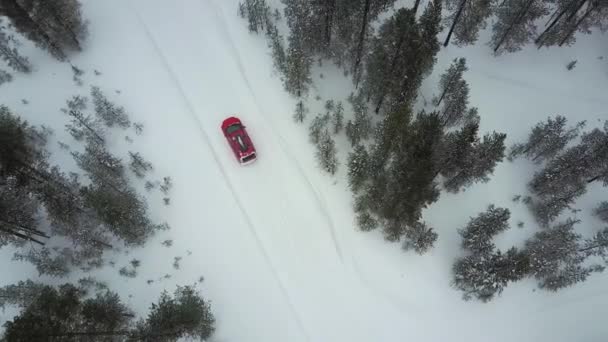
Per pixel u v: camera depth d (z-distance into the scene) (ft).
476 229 100.42
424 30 99.71
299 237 106.73
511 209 111.75
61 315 83.05
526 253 101.09
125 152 112.27
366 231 106.73
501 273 92.58
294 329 98.78
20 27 107.14
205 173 112.47
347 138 114.83
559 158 107.86
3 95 115.96
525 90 129.39
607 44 135.03
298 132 116.78
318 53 123.95
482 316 102.01
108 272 100.73
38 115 114.01
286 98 120.37
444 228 108.78
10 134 91.25
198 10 131.64
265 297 101.14
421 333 99.66
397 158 94.68
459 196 111.86
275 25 128.98
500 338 100.68
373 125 117.19
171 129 116.67
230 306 99.91
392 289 102.83
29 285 92.73
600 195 114.42
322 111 119.24
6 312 95.40
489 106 126.00
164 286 100.89
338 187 111.04
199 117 118.62
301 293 101.71
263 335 98.12
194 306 87.76
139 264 101.96
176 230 106.11
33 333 76.79
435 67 127.85
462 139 95.04
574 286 105.70
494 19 134.62
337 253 105.40
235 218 108.27
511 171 115.65
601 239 101.04
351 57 120.16
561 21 131.23
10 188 93.76
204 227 106.93
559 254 100.63
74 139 111.55
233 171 113.19
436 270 104.83
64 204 96.22
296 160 114.21
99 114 113.39
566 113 126.72
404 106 94.79
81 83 119.14
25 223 96.27
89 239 97.60
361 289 102.47
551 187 108.27
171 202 108.68
